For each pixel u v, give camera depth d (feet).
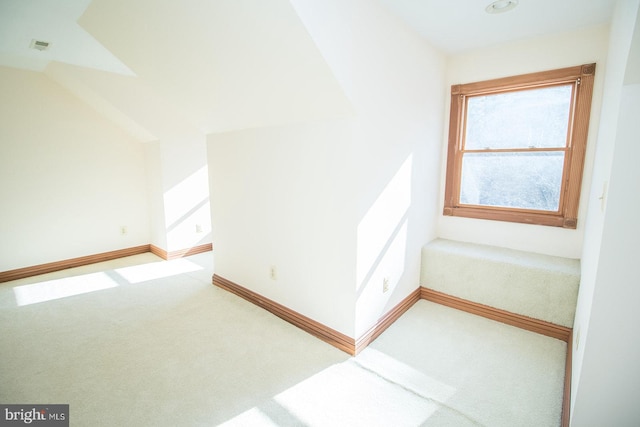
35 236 11.05
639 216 3.35
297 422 4.77
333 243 6.45
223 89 6.77
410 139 7.50
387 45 6.23
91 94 10.65
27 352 6.54
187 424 4.75
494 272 7.66
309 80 5.38
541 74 7.48
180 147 12.64
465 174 9.14
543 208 8.04
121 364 6.15
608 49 6.38
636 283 3.44
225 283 9.70
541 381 5.62
